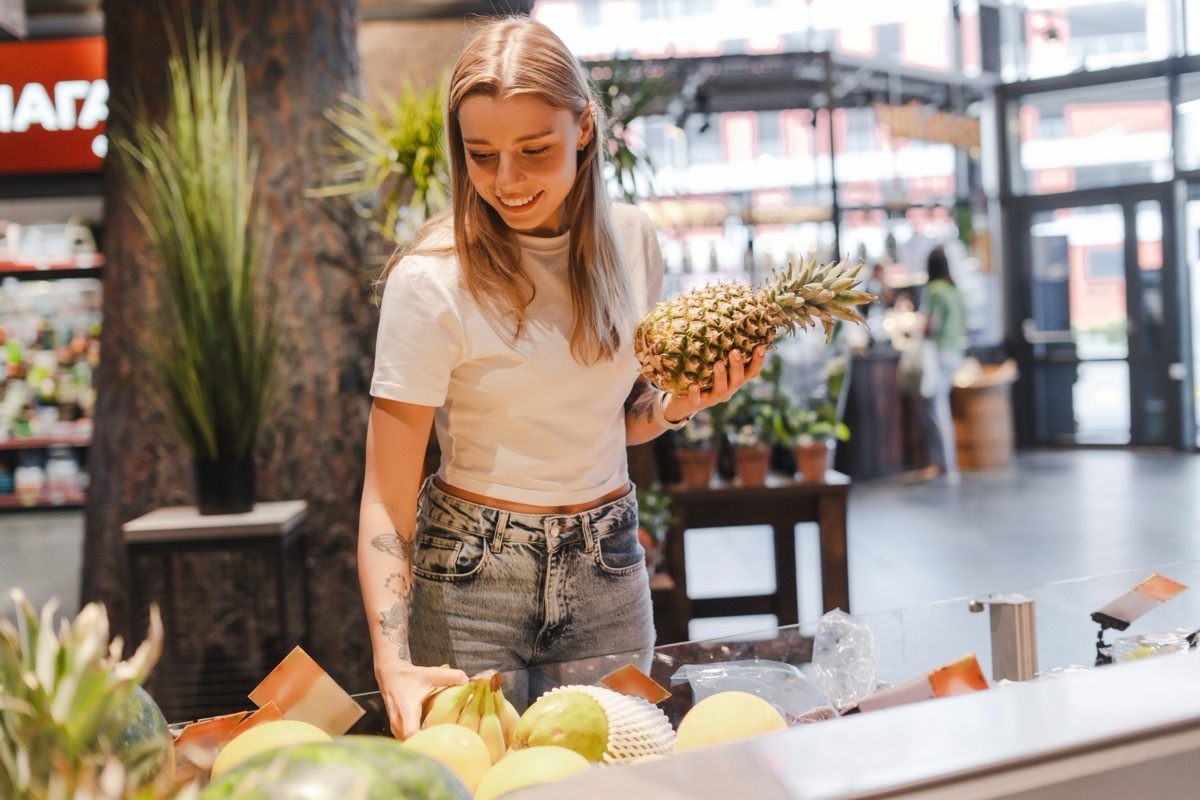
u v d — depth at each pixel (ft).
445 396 5.25
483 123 4.66
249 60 13.06
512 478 5.34
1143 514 24.00
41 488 33.17
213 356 11.62
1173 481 28.32
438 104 12.49
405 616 4.91
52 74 26.81
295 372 13.04
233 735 3.45
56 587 22.08
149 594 12.80
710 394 4.96
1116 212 35.24
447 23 21.07
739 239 33.86
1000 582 18.84
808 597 19.12
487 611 5.35
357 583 13.14
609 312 5.32
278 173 13.07
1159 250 34.50
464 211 5.10
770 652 4.29
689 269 23.97
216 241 11.61
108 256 13.24
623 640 5.64
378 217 13.66
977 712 2.32
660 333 4.89
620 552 5.58
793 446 14.73
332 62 13.39
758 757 2.14
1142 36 34.88
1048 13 36.50
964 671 3.74
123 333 13.07
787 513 14.62
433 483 5.61
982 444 33.30
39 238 32.48
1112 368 35.73
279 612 11.68
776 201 35.99
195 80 12.14
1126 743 2.21
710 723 3.48
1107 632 4.55
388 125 13.14
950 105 36.73
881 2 36.32
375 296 5.86
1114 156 35.53
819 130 35.91
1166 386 34.58
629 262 5.78
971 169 37.40
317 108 13.20
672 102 29.43
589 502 5.47
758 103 33.17
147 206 12.28
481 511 5.34
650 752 3.44
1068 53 36.19
